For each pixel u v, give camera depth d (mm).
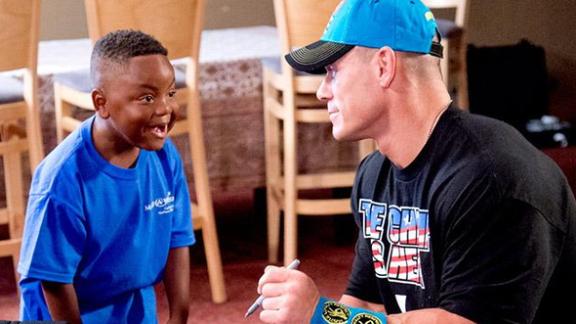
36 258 1576
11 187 2814
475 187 1277
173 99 1629
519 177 1271
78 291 1673
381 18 1324
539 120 4578
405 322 1277
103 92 1579
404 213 1400
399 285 1440
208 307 2898
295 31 2844
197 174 2881
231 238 3492
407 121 1354
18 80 2889
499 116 4570
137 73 1551
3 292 3000
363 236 1522
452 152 1325
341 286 3004
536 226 1262
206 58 3053
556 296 1377
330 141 3143
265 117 3104
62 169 1580
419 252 1385
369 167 1500
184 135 3025
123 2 2613
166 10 2674
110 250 1652
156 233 1730
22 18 2635
